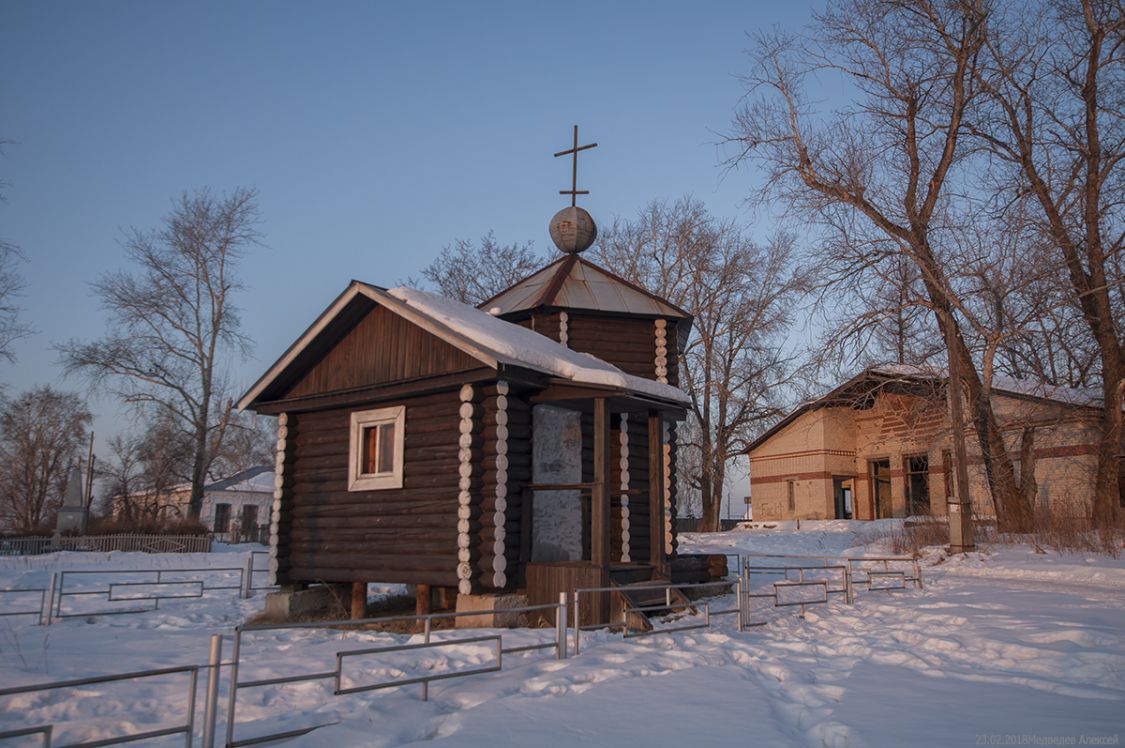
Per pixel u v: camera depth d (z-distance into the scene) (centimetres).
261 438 5312
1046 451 2995
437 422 1418
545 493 1473
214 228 4412
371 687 734
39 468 5881
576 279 2012
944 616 1243
